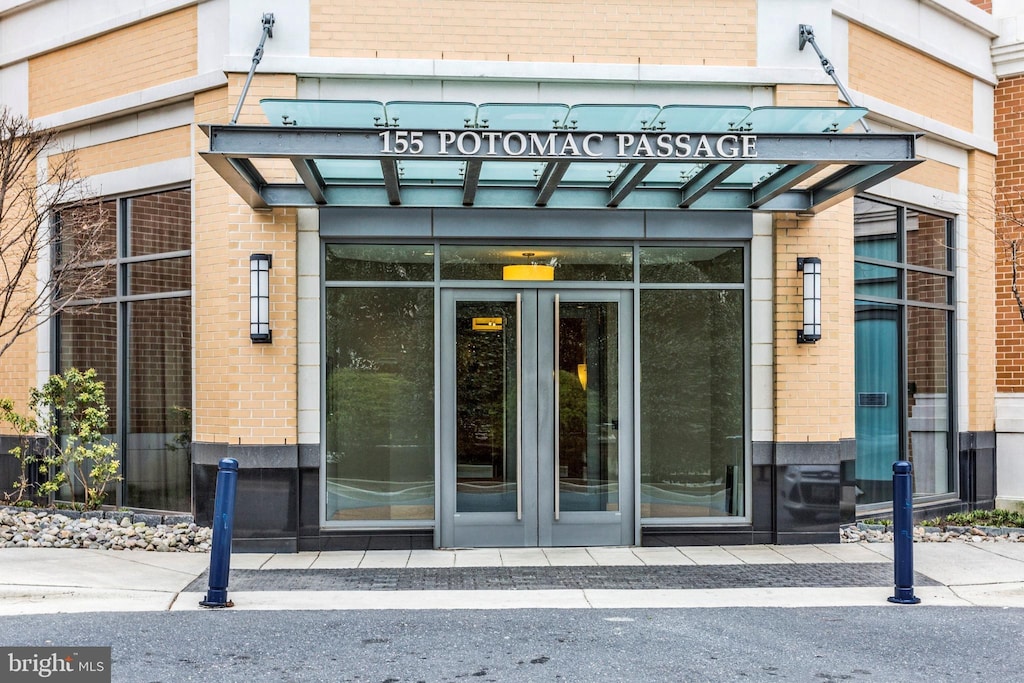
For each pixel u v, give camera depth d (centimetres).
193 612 694
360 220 938
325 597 741
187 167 1014
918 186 1149
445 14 954
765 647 609
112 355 1091
